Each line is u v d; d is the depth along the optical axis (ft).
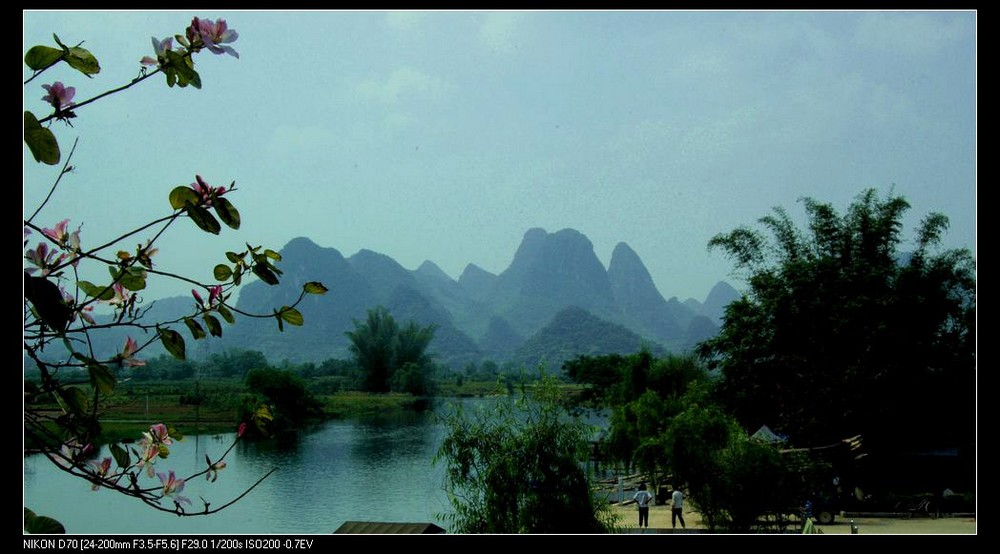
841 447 62.49
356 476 79.15
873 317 69.31
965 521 50.85
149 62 6.90
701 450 45.01
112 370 6.98
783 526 43.62
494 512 33.47
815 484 46.70
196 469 75.66
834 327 69.05
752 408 72.28
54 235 6.97
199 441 91.45
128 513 46.78
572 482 34.35
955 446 67.46
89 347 6.60
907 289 70.74
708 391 73.87
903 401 67.51
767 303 72.74
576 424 35.76
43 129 6.06
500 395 36.40
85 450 6.93
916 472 66.18
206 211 6.86
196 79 7.06
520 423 35.45
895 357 67.97
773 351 72.38
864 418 67.21
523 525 33.24
